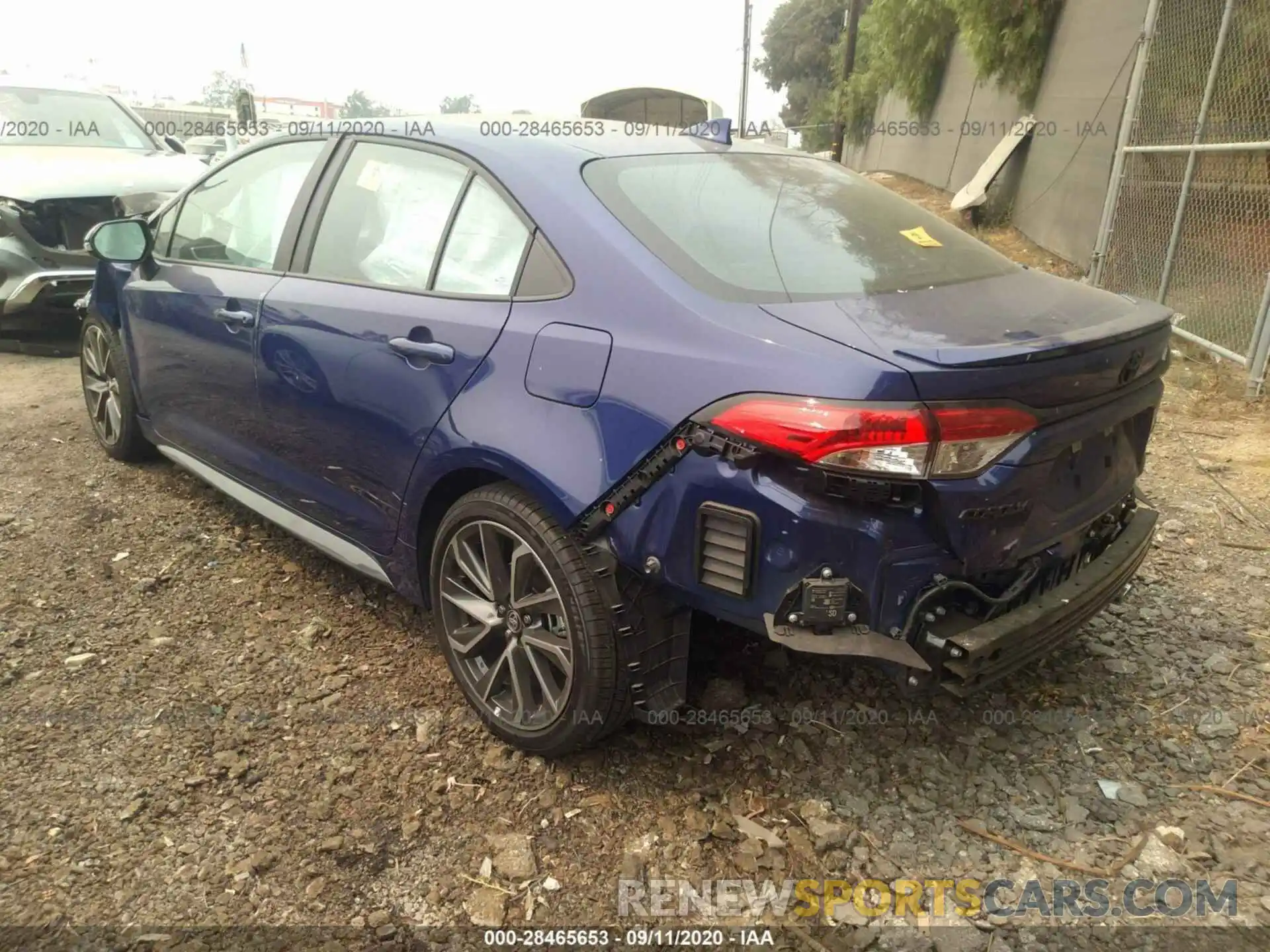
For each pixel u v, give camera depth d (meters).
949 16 17.39
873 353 2.01
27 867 2.25
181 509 4.24
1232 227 6.38
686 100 15.16
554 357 2.42
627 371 2.27
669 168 2.80
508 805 2.50
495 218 2.71
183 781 2.55
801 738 2.74
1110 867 2.29
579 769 2.62
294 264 3.32
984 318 2.26
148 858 2.30
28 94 7.80
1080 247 10.07
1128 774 2.60
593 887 2.25
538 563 2.48
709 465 2.14
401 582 3.05
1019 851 2.35
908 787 2.56
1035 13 11.91
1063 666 3.07
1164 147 6.96
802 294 2.32
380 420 2.87
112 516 4.15
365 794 2.53
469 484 2.76
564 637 2.48
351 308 2.98
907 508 2.04
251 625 3.33
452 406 2.63
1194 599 3.44
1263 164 6.16
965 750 2.70
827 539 2.04
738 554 2.13
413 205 2.98
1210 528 3.99
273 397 3.31
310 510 3.36
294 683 3.00
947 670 2.16
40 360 6.93
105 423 4.76
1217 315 6.45
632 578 2.38
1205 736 2.74
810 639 2.11
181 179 7.33
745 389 2.08
